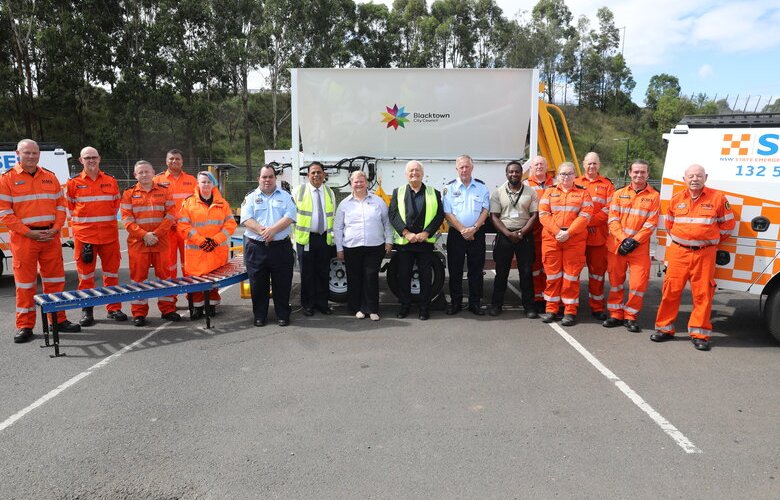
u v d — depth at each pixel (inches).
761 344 229.8
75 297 218.5
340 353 216.5
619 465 133.3
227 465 133.6
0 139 1299.2
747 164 222.5
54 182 241.8
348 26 1690.5
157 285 239.6
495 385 183.8
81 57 1168.2
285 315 256.8
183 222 261.9
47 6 1162.0
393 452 139.5
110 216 265.1
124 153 1270.9
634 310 245.0
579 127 2329.0
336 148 300.4
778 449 141.6
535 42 2174.0
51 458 137.7
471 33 2082.9
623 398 173.3
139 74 1224.2
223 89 1348.4
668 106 2273.6
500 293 271.4
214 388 181.9
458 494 120.9
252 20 1376.7
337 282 287.6
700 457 137.3
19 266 233.8
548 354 215.2
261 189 251.6
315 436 148.1
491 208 265.1
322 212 265.7
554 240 252.4
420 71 287.9
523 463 134.0
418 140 296.0
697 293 221.9
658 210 237.3
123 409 166.1
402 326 253.6
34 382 188.5
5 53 1192.8
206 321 252.5
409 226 256.2
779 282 223.0
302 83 291.7
